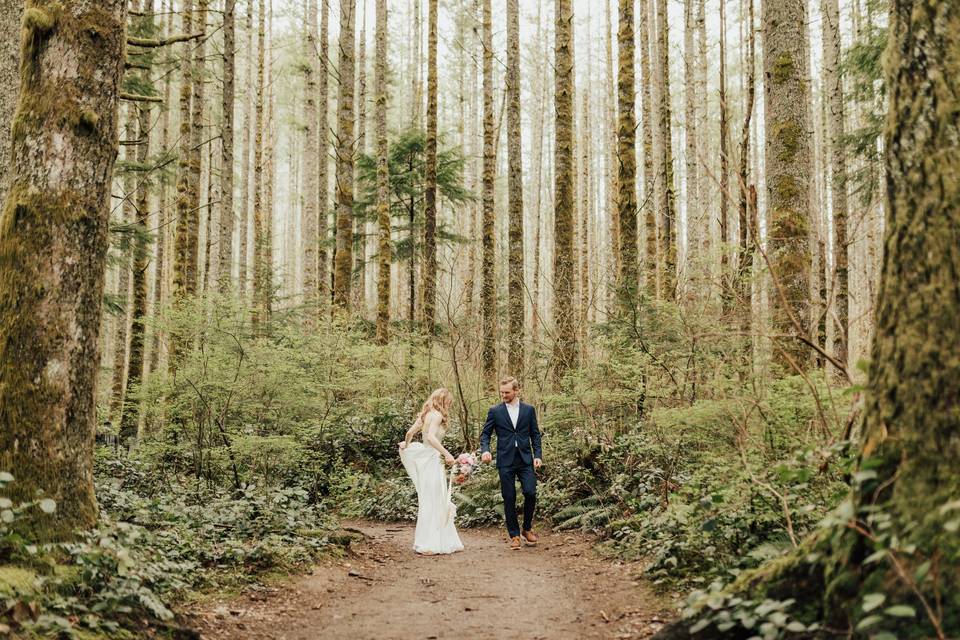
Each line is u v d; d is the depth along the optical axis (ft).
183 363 31.50
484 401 41.93
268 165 94.94
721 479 18.25
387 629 15.44
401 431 43.70
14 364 14.42
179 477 30.91
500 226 120.37
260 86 71.67
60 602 12.21
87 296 15.29
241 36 93.97
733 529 17.46
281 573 19.70
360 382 41.22
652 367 27.55
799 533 15.69
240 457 30.42
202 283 73.46
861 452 10.55
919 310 10.06
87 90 15.44
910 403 9.91
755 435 18.75
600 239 139.74
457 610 17.10
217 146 96.68
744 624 10.44
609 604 16.79
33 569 12.87
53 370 14.60
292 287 119.75
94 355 15.44
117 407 55.83
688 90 61.00
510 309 45.03
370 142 102.47
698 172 65.67
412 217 69.82
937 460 9.46
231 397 31.24
